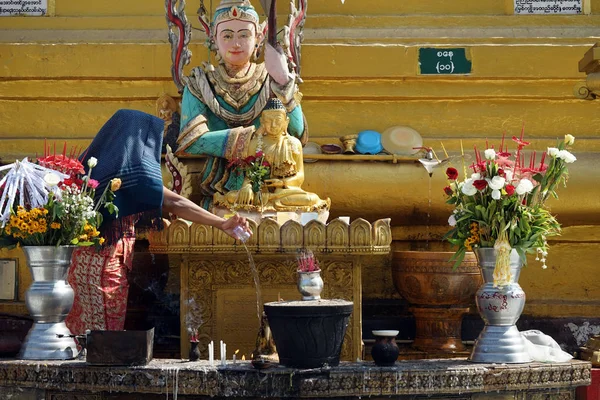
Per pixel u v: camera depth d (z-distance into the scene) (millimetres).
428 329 8078
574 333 8695
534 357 6648
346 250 7121
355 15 9414
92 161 6574
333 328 6156
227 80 8312
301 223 7383
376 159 8766
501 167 6621
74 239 6500
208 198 8125
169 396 6152
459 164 8906
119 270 7199
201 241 7141
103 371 6188
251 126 7895
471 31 9344
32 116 9188
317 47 9039
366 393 6090
